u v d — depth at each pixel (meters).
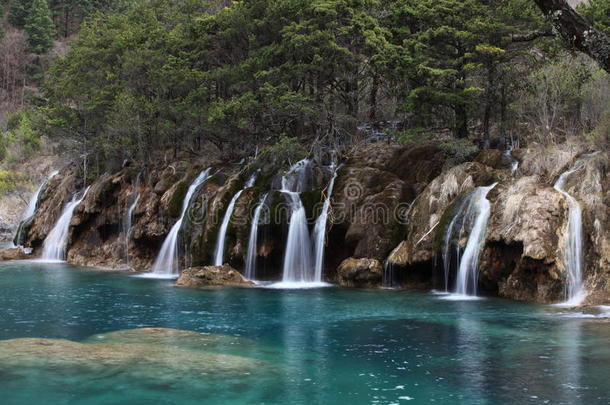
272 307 17.17
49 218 38.59
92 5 106.88
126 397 8.72
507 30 23.20
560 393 8.77
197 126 33.59
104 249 33.12
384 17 28.23
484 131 25.17
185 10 42.19
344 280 22.38
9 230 52.31
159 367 10.28
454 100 23.75
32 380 9.46
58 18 109.25
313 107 29.27
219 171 29.92
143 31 40.69
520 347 11.70
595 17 22.80
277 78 29.73
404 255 21.23
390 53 24.64
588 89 24.53
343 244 24.00
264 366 10.48
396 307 16.95
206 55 34.97
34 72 98.44
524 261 17.47
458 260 19.66
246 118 30.91
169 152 38.75
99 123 40.47
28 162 67.94
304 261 24.27
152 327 14.22
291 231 24.39
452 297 18.81
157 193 31.23
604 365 10.23
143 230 30.27
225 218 25.80
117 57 39.34
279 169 27.34
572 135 23.42
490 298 18.39
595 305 15.91
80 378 9.60
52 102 47.12
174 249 27.75
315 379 9.68
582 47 6.43
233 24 32.66
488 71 24.64
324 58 28.14
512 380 9.49
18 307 17.42
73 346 11.71
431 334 13.14
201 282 22.58
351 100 30.62
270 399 8.69
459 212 20.16
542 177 19.89
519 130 26.39
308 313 16.14
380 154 26.27
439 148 24.86
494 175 21.02
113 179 34.53
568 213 17.47
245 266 24.55
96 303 18.17
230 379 9.67
